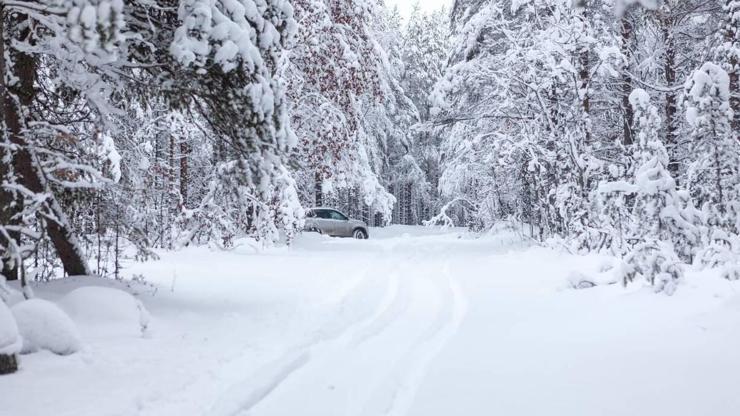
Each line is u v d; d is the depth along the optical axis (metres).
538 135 16.86
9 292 5.21
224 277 10.86
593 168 14.55
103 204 8.34
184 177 20.33
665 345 5.34
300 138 18.16
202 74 6.69
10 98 7.02
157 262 12.88
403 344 6.30
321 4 17.00
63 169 7.57
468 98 21.80
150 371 4.95
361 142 25.27
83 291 6.49
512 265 12.69
